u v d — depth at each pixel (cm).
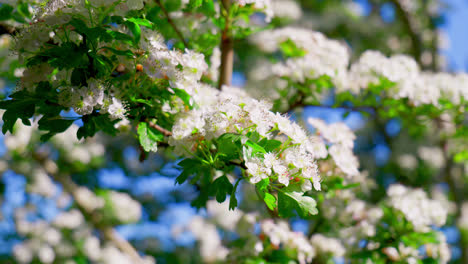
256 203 562
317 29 855
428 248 371
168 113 259
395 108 440
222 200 234
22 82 232
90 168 651
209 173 239
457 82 455
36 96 231
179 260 637
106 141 671
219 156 237
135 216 616
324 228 408
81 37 233
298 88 408
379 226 382
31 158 579
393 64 412
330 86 419
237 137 218
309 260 365
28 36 223
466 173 784
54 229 595
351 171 327
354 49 857
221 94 295
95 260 596
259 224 380
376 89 423
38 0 283
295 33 425
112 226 620
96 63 228
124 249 581
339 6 890
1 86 358
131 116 254
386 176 788
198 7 325
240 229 381
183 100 241
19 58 228
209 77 362
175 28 337
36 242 572
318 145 321
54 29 227
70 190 594
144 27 246
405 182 594
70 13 221
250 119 232
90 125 238
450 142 620
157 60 237
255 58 726
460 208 700
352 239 381
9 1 284
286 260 361
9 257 589
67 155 599
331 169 334
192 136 248
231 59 383
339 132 343
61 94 224
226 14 346
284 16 708
